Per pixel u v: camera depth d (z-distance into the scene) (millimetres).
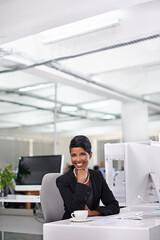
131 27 5953
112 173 3215
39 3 4879
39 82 7754
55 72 7309
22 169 4723
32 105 7590
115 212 2492
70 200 2334
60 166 4430
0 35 5285
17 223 3816
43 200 2654
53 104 7938
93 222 1924
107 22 5828
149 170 3033
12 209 3877
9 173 4551
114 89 8539
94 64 7930
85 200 2309
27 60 6320
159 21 5594
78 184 2324
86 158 2340
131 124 10094
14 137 7289
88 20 6031
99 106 9516
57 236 1850
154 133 10734
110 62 7762
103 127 9570
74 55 6004
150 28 5699
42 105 7746
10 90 7297
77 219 2020
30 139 7512
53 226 1867
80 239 1789
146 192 2992
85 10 4473
